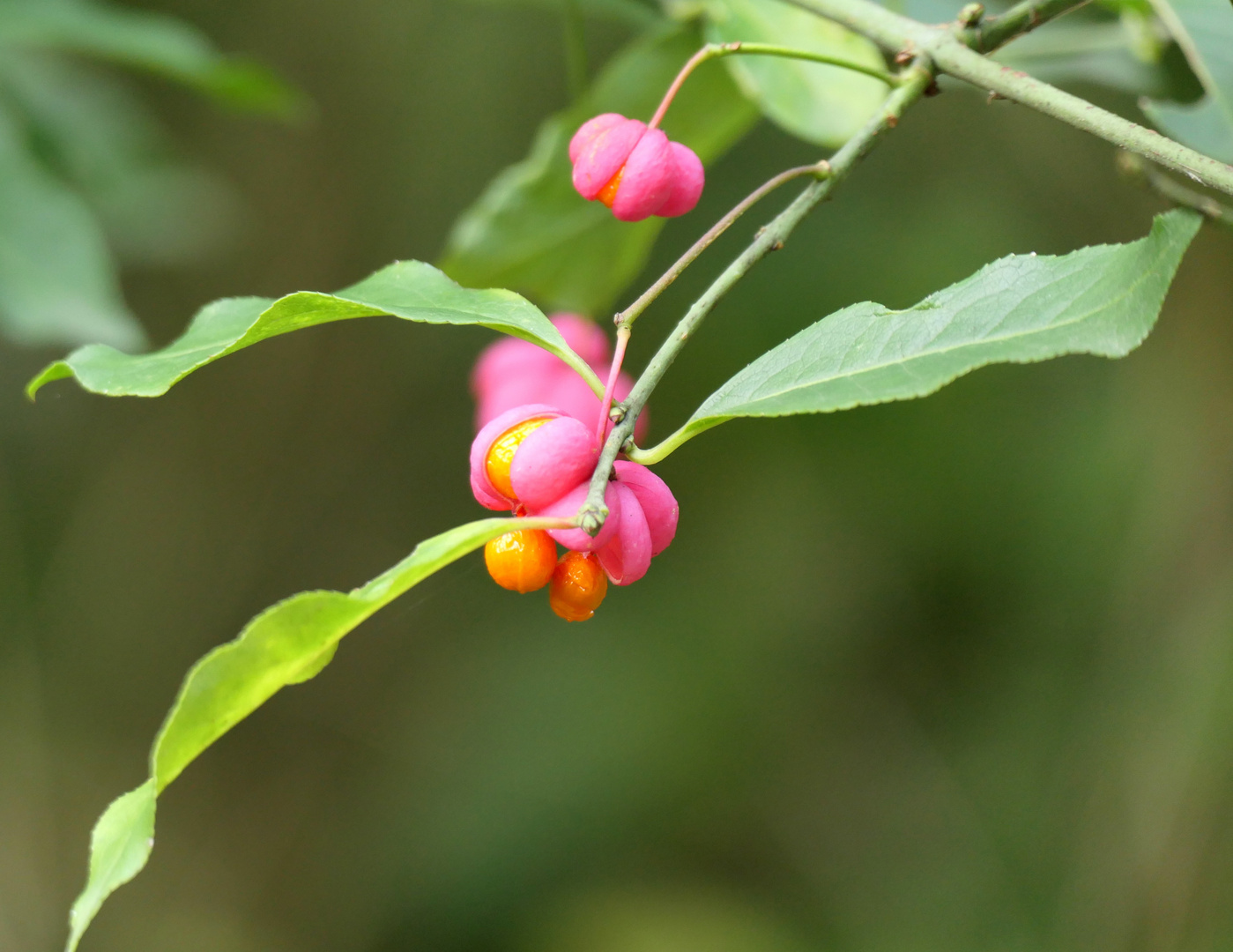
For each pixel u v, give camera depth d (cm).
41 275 202
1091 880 330
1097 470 393
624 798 455
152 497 455
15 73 237
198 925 464
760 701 456
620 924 440
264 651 82
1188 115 146
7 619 432
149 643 457
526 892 452
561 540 94
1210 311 302
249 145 410
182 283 424
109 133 248
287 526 471
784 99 174
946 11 174
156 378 107
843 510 446
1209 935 293
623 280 212
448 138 414
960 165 385
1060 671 401
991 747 416
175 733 81
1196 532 310
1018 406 420
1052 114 111
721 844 457
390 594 84
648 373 100
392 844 470
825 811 445
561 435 94
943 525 432
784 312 403
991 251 370
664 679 461
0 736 430
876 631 449
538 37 397
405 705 489
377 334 466
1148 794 308
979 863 395
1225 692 294
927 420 431
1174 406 337
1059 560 407
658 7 201
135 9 346
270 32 389
